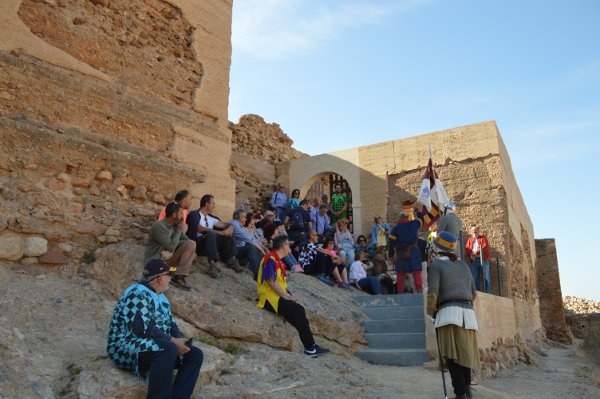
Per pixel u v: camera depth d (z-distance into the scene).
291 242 9.73
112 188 6.94
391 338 7.50
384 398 4.71
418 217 11.31
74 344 4.78
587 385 8.08
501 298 9.73
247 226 8.80
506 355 9.38
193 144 8.28
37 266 5.94
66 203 6.37
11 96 6.16
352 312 8.02
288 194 16.06
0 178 5.85
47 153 6.30
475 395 5.35
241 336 5.89
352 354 7.21
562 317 22.16
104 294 5.92
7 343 4.33
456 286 4.93
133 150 7.37
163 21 8.30
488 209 12.59
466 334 4.79
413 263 9.64
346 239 11.74
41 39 6.61
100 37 7.31
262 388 4.54
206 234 7.24
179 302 5.86
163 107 7.96
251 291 7.12
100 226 6.66
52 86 6.59
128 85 7.55
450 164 13.37
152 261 4.46
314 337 7.02
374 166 14.62
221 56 9.15
